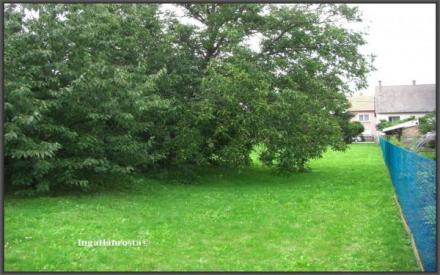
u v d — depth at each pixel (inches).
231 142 643.5
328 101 729.6
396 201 528.1
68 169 502.0
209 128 667.4
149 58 652.7
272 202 520.4
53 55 497.0
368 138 2655.0
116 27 597.9
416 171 327.3
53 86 495.5
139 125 576.1
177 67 677.9
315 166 956.0
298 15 703.1
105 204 482.6
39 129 473.7
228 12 697.0
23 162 477.1
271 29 717.9
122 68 532.1
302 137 657.0
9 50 465.4
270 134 628.7
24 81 461.1
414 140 1048.2
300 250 334.0
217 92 633.0
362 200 536.7
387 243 351.6
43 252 318.3
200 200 529.3
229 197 553.3
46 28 493.0
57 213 432.1
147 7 669.9
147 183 636.7
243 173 781.9
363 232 383.9
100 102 507.8
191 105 655.1
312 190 614.2
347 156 1258.6
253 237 369.4
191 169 695.7
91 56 524.1
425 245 280.2
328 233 381.1
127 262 303.0
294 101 647.1
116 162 558.3
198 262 303.9
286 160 655.1
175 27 691.4
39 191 500.1
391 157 690.8
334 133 706.2
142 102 518.9
